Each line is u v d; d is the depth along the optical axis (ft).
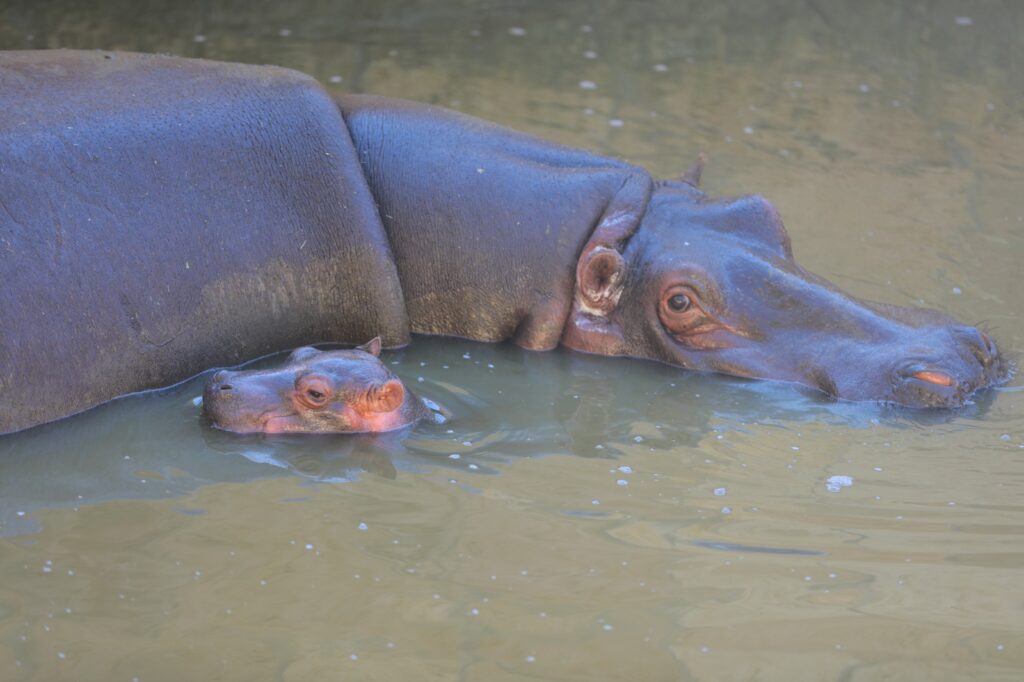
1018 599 39.22
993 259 69.15
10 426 48.44
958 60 104.42
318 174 55.06
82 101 51.75
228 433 49.57
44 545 40.68
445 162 57.57
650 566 40.63
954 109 94.02
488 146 58.54
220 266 53.06
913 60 104.01
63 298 49.03
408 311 58.39
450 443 49.55
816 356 54.29
